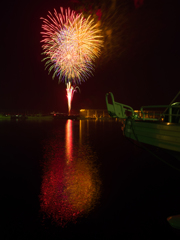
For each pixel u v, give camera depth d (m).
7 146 11.05
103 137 14.77
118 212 3.86
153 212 3.86
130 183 5.43
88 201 4.34
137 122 3.63
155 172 6.43
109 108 4.00
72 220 3.58
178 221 3.42
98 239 3.06
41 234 3.18
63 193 4.76
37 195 4.64
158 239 3.06
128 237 3.11
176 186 5.20
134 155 8.95
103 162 7.69
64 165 7.26
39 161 7.82
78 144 11.74
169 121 3.56
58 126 24.69
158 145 3.16
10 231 3.26
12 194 4.70
